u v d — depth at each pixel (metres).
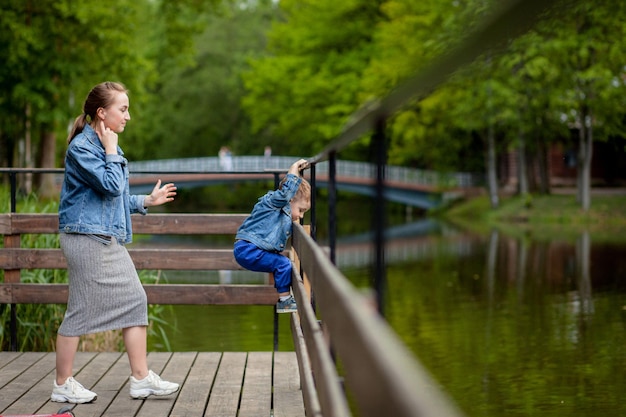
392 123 34.06
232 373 5.17
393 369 0.66
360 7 39.81
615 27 23.73
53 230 6.04
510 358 8.34
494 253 20.06
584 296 12.69
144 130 55.19
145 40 35.72
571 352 8.59
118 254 4.26
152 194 4.37
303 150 53.97
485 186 40.00
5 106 23.67
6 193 9.11
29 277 7.36
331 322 1.30
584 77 26.81
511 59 23.55
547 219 31.27
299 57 41.31
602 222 30.19
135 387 4.47
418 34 27.14
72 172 4.13
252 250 4.32
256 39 54.91
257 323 10.27
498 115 30.41
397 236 26.67
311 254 2.23
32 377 5.04
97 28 22.12
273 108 43.38
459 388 7.20
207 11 27.20
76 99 25.25
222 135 55.44
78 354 5.73
